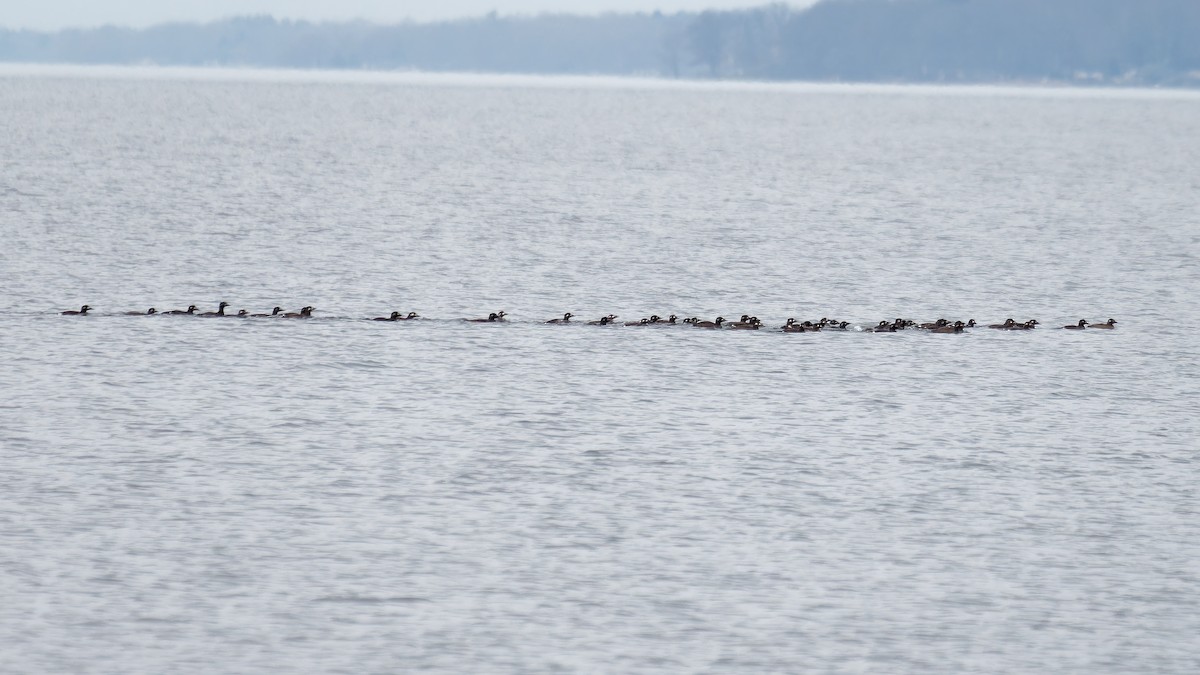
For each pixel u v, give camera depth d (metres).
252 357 50.16
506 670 27.25
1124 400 46.84
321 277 67.38
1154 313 63.06
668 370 49.50
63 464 37.56
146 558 31.64
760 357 51.84
